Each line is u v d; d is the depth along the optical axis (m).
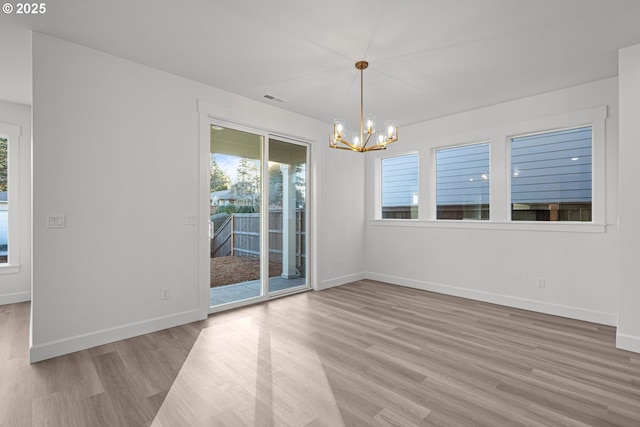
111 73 2.87
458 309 3.85
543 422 1.77
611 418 1.81
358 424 1.76
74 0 2.10
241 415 1.84
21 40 2.61
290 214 4.64
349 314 3.66
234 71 3.19
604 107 3.32
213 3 2.15
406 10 2.21
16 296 4.01
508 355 2.60
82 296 2.71
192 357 2.55
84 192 2.72
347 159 5.35
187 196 3.38
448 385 2.15
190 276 3.40
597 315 3.36
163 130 3.20
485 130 4.20
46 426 1.74
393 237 5.24
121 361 2.48
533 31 2.47
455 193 4.65
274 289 4.42
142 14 2.28
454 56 2.87
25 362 2.45
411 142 4.98
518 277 3.92
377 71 3.17
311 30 2.48
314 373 2.30
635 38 2.57
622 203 2.73
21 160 4.05
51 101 2.55
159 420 1.79
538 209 3.92
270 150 4.38
